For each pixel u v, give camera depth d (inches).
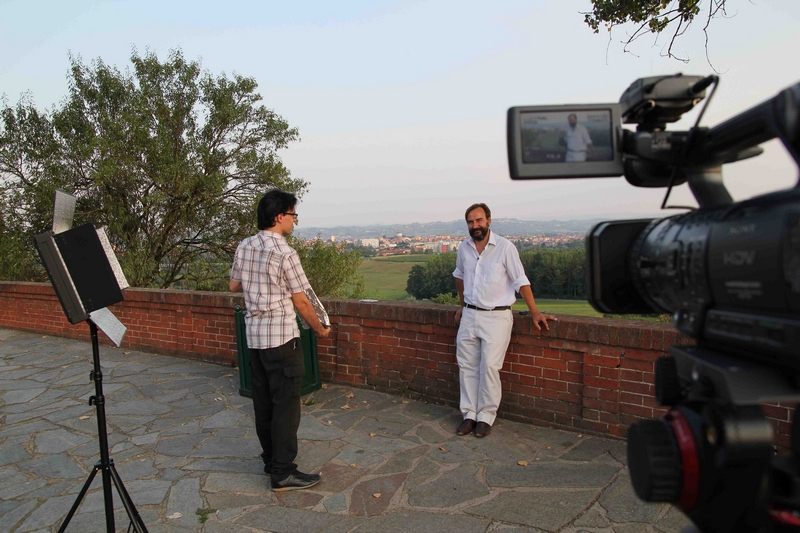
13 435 178.7
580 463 145.6
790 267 30.3
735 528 39.6
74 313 93.4
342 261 629.0
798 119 31.9
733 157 46.9
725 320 37.4
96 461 157.9
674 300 45.1
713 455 38.8
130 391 223.1
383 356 210.2
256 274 135.3
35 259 506.0
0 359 284.5
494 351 164.6
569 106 51.8
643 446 43.5
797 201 31.2
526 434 167.2
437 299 343.3
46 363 273.6
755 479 37.3
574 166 51.5
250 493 136.2
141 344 293.4
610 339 156.7
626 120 54.9
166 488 139.6
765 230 32.6
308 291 140.0
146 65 544.4
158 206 526.0
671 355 49.8
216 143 569.9
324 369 225.9
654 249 47.5
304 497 133.1
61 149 537.0
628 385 156.3
